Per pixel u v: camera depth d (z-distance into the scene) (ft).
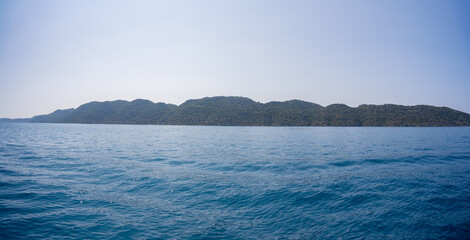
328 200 37.04
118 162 71.15
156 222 29.35
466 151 95.91
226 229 27.71
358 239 25.35
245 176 52.80
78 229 27.09
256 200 37.24
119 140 161.27
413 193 40.11
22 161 71.41
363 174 54.34
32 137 185.57
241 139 172.35
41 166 63.62
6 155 84.02
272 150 102.83
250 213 32.48
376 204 35.32
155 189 42.91
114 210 32.99
